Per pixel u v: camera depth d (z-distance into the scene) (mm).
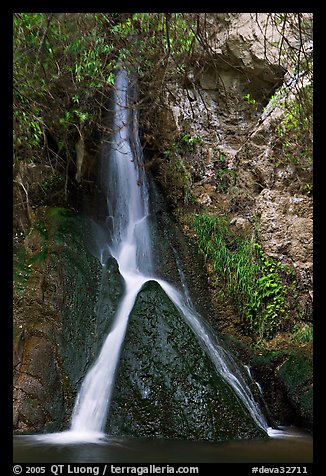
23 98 5957
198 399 5168
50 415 5191
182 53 6215
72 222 7094
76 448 4520
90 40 5730
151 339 5586
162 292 6102
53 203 7383
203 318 6801
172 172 8156
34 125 6219
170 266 7484
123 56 5973
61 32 5609
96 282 6438
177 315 5879
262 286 6922
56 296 6012
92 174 7906
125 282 6656
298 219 7176
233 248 7473
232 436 5031
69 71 5957
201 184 8258
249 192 7844
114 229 7789
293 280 6867
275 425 5977
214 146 8461
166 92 7742
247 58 8430
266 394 6305
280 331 6730
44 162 7309
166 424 5008
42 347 5547
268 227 7230
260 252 7125
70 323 5887
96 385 5406
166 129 8016
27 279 6039
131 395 5203
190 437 4926
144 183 8281
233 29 8422
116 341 5699
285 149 7551
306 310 6648
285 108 7652
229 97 8812
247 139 8016
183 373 5344
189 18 5867
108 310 6129
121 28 5828
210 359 5637
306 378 6004
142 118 7781
